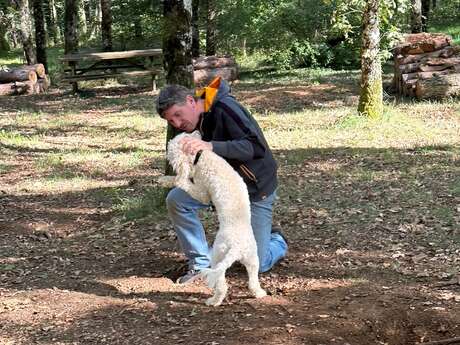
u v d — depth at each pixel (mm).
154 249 5906
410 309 4316
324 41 21281
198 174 4301
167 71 6539
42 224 7219
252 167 4488
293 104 15180
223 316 4301
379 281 4871
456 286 4699
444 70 14703
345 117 12367
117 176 9523
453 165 8680
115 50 24984
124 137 12867
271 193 4633
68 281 5246
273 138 11492
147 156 10859
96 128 13898
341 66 21484
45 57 22391
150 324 4258
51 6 39562
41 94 19266
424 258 5328
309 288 4777
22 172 10086
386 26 16266
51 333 4211
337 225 6340
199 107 4344
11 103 17750
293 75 19938
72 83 19438
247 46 23625
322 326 4090
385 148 10109
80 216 7457
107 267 5539
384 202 7070
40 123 14695
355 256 5461
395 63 15797
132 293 4855
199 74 18422
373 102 12383
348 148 10250
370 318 4195
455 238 5773
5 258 6031
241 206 4246
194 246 4875
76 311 4555
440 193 7289
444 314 4238
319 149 10328
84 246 6250
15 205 8117
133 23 25859
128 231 6566
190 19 6512
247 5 21516
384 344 3998
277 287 4812
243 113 4336
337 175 8539
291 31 21281
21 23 20906
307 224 6430
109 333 4152
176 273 5223
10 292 5055
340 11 14789
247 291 4758
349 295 4594
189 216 4789
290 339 3918
